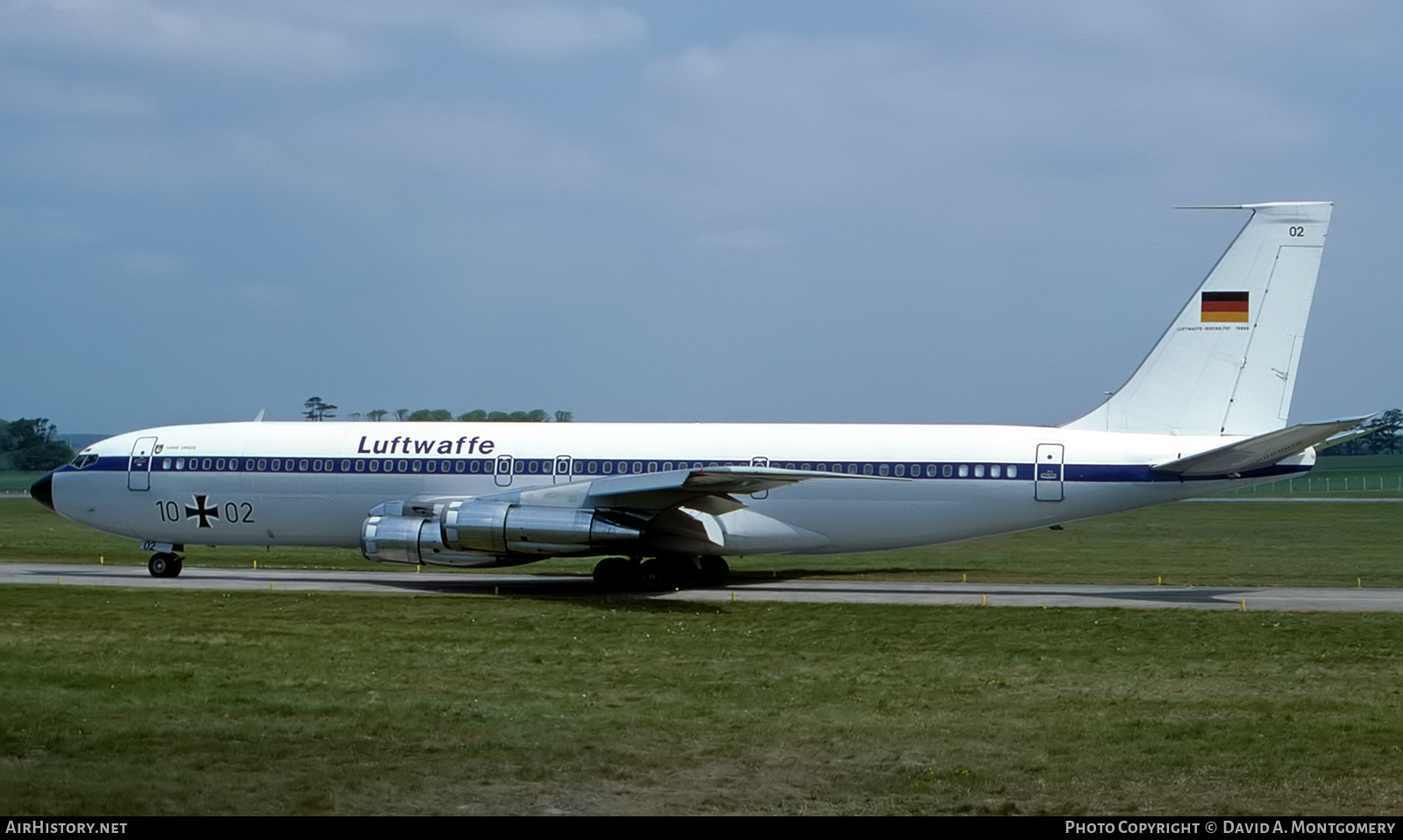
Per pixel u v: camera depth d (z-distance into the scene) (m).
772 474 45.28
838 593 51.16
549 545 48.72
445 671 31.88
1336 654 35.34
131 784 20.05
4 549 73.56
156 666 31.52
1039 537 86.94
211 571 60.69
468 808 19.25
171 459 56.47
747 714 26.72
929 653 35.44
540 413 94.44
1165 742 24.11
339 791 20.00
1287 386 50.78
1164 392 51.84
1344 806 19.78
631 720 25.80
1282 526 97.88
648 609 44.38
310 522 55.31
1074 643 37.22
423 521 50.00
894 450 52.47
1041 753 23.14
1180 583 56.00
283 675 30.77
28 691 27.50
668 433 54.16
